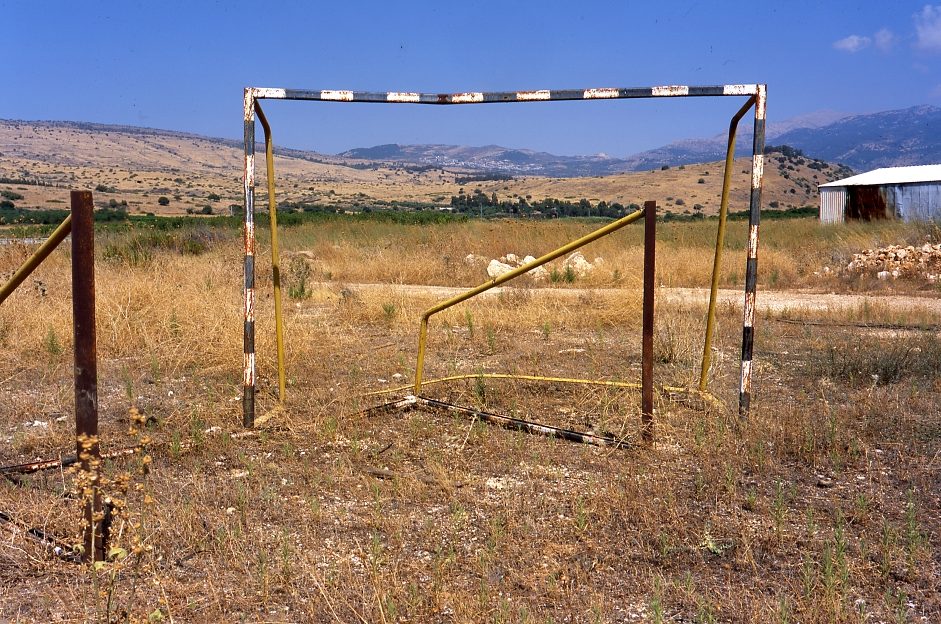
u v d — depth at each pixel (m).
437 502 4.25
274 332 7.99
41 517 3.90
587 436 5.21
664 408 5.81
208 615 3.08
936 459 4.79
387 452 5.07
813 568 3.43
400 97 5.38
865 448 4.92
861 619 2.98
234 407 5.99
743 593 3.24
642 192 147.62
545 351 8.35
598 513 4.00
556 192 157.75
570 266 15.67
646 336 5.12
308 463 4.83
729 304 11.64
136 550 3.11
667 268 15.61
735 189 145.38
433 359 8.06
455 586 3.29
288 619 3.07
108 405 6.21
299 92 5.41
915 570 3.40
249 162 5.46
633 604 3.19
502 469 4.76
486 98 5.36
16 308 8.55
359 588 3.27
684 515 4.00
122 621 2.97
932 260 15.38
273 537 3.77
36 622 3.04
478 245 19.86
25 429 5.58
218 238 19.58
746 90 5.34
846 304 12.12
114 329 8.11
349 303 10.95
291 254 18.33
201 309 8.65
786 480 4.54
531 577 3.37
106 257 15.02
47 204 93.56
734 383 6.85
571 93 5.32
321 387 6.74
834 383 6.76
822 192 34.28
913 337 8.52
